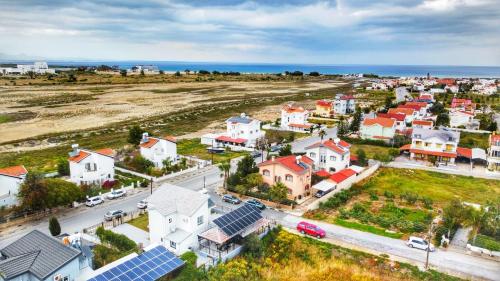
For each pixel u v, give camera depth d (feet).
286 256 156.56
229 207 202.80
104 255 150.51
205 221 165.68
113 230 175.83
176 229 162.81
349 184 237.04
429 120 402.72
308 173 225.97
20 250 132.87
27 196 183.62
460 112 429.38
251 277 139.54
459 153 293.84
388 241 166.81
